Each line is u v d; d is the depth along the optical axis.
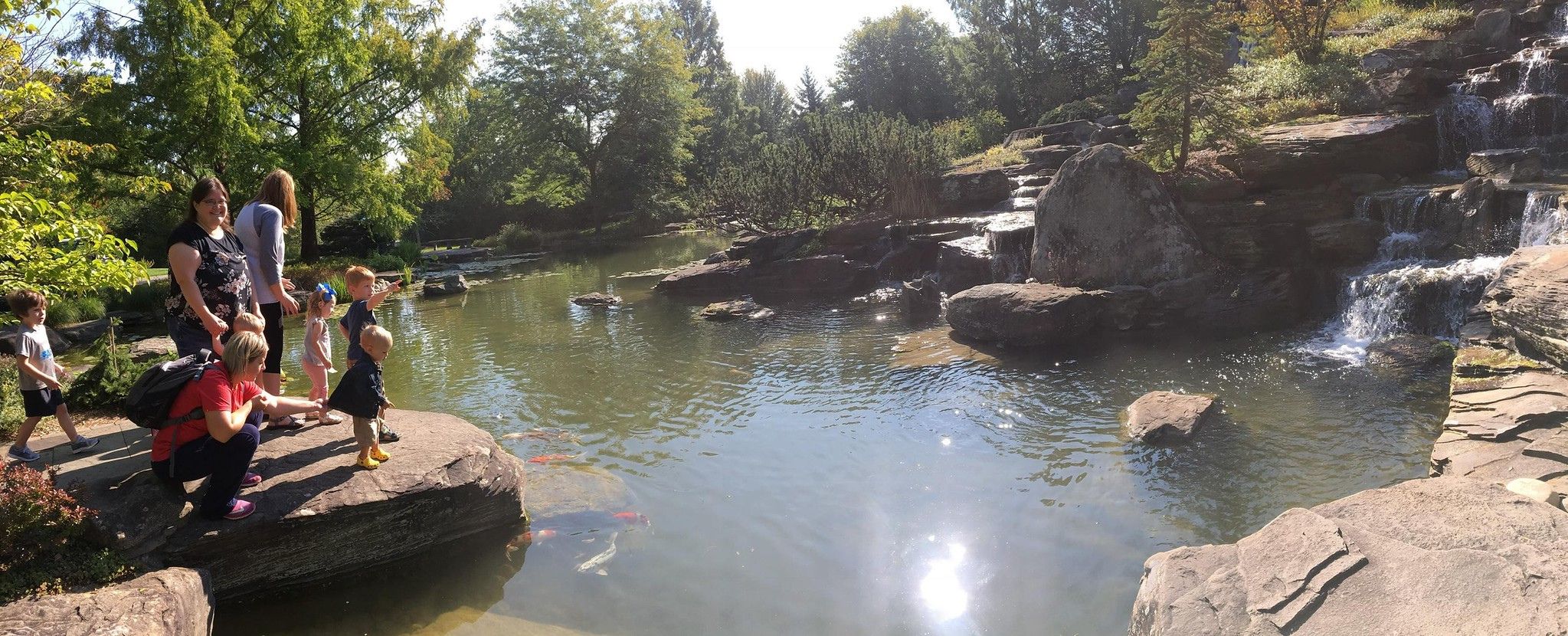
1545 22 18.05
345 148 27.00
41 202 8.45
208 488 5.28
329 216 35.50
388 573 5.88
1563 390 6.90
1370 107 16.69
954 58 58.34
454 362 13.23
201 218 5.49
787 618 5.31
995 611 5.31
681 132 48.47
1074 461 7.70
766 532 6.54
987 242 16.66
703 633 5.16
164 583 4.68
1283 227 12.88
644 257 31.75
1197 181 14.06
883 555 6.11
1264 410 8.73
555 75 44.47
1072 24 46.72
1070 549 6.04
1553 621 3.45
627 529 6.62
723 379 11.40
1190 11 14.59
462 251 37.22
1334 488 6.73
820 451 8.30
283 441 6.32
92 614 4.31
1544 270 8.23
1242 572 4.28
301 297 20.70
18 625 4.17
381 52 27.38
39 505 4.81
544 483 7.43
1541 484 5.16
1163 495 6.84
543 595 5.65
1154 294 12.78
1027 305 12.12
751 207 23.38
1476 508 4.51
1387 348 10.27
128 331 17.53
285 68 25.50
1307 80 18.19
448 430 6.73
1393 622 3.71
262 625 5.22
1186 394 9.22
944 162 22.61
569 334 15.37
